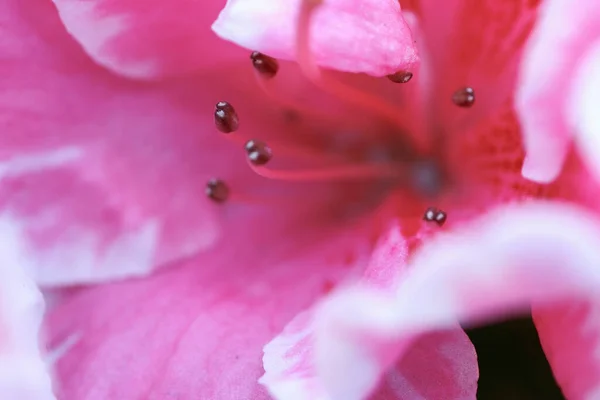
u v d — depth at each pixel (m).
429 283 0.09
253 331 0.11
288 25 0.10
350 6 0.10
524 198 0.10
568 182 0.10
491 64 0.11
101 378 0.11
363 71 0.10
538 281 0.09
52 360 0.11
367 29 0.10
